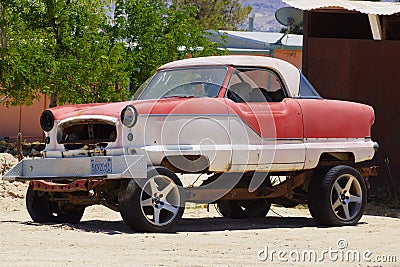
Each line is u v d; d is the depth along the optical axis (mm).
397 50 17250
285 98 12953
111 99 24484
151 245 10602
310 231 12469
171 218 11914
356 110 13625
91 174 11719
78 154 11977
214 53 26422
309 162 12922
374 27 18531
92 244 10586
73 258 9492
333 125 13258
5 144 28922
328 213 13070
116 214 14633
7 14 26422
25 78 25734
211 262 9477
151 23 25875
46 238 10992
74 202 12367
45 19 26328
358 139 13602
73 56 24953
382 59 17219
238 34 36969
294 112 12836
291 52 35344
